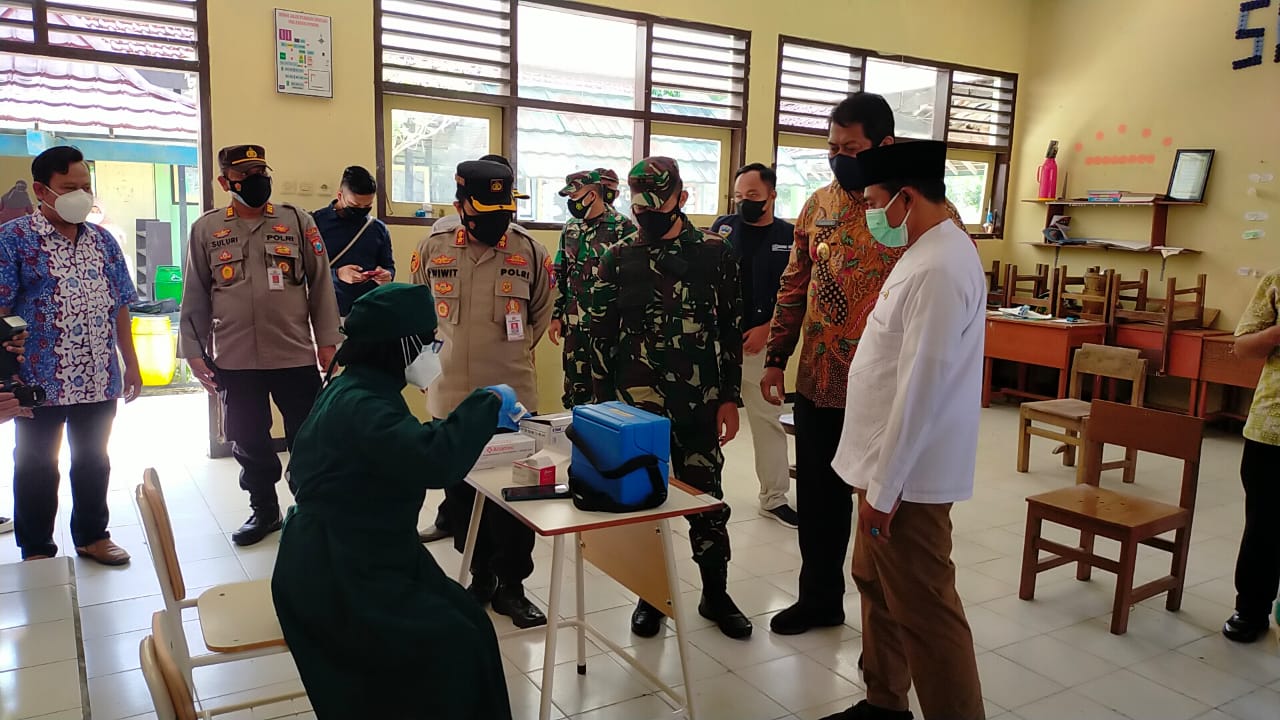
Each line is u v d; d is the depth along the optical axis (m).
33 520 3.17
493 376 2.95
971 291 1.87
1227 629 2.86
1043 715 2.39
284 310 3.53
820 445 2.69
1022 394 6.70
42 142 6.46
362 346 1.83
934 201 1.95
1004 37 7.25
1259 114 5.93
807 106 6.55
